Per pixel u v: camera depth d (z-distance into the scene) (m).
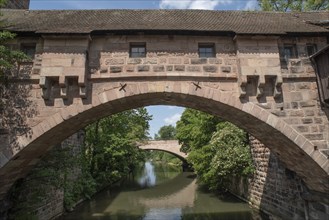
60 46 10.41
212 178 22.97
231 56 11.02
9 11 13.08
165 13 12.70
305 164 11.47
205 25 11.35
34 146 10.77
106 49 10.82
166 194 27.47
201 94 10.60
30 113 10.25
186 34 10.87
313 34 11.22
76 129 12.28
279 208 15.41
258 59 10.66
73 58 10.33
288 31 11.02
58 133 11.33
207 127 25.44
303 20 12.87
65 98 10.34
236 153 20.27
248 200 20.52
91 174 28.19
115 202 23.59
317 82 11.00
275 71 10.62
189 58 10.88
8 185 12.14
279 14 13.54
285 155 12.48
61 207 18.80
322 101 10.70
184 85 10.61
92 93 10.45
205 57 11.09
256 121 10.93
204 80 10.77
